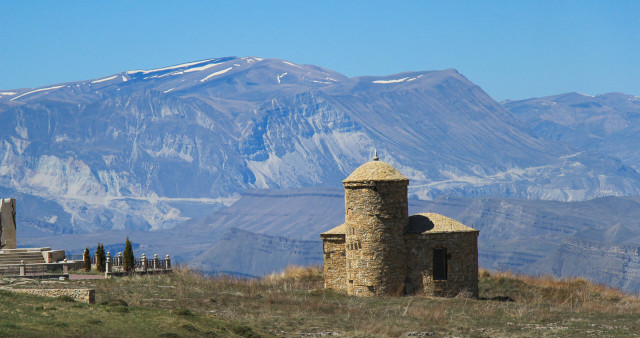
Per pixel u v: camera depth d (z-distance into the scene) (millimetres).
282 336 62625
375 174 86000
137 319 59719
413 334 64812
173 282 89250
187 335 56594
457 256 85438
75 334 52406
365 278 85438
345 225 88625
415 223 87375
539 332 66125
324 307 76375
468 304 79562
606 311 78062
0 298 62156
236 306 75188
